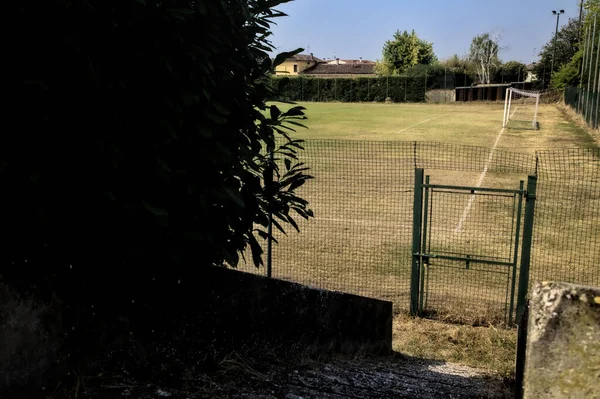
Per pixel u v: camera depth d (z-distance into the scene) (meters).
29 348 2.40
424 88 64.62
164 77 2.64
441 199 13.28
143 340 3.01
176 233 2.87
